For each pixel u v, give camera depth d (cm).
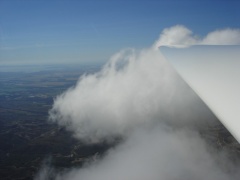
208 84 458
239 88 415
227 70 537
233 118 297
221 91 411
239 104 344
